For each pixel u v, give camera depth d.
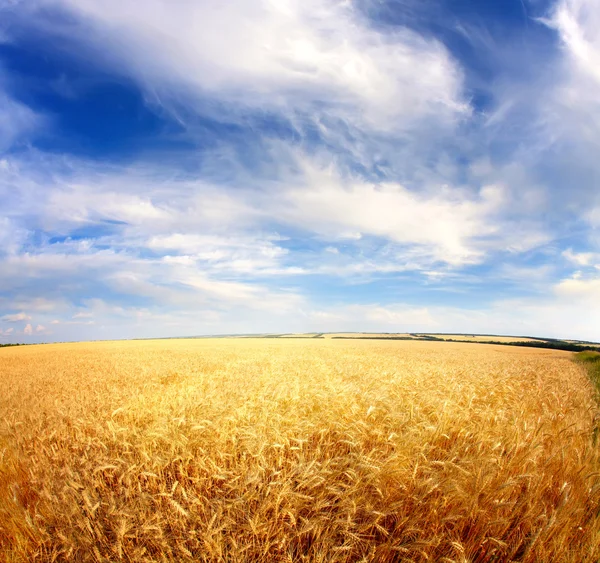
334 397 6.04
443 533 3.39
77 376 15.78
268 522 3.43
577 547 3.45
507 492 3.90
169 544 3.48
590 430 5.63
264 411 5.31
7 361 26.88
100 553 3.48
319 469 4.04
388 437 4.48
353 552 3.41
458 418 5.38
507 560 3.34
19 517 3.80
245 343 58.62
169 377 13.09
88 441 5.19
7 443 5.83
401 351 37.94
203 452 4.27
